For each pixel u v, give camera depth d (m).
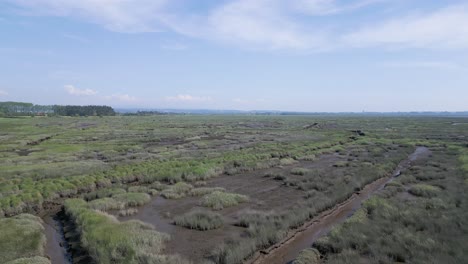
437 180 40.81
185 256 22.05
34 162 56.91
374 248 21.22
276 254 22.44
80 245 23.59
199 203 34.00
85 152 70.06
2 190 36.16
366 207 30.27
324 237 23.78
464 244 21.12
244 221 27.64
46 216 31.23
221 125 167.25
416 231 24.03
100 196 35.91
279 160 58.34
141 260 20.52
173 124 170.00
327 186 39.28
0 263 20.69
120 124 163.62
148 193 37.72
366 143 83.62
